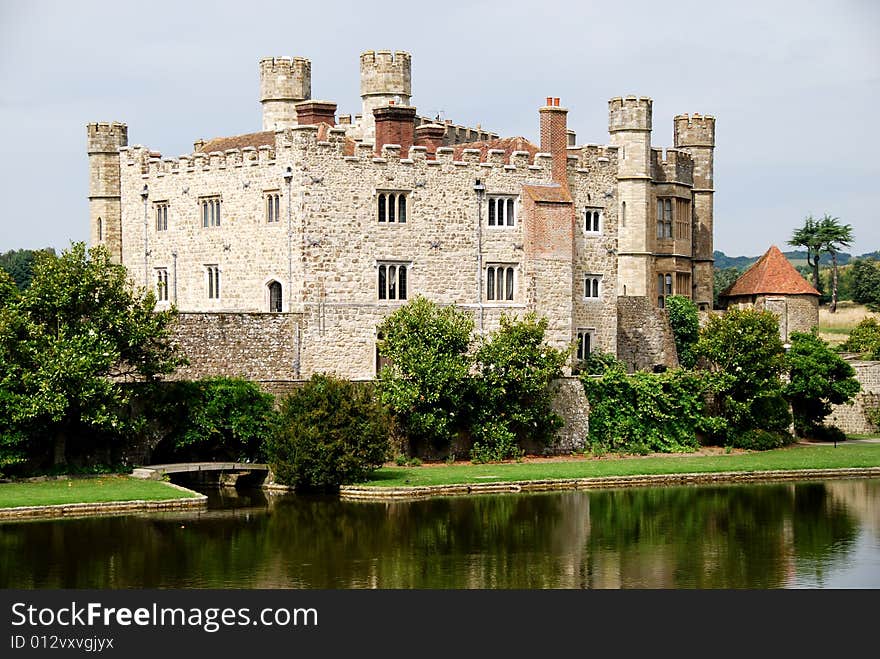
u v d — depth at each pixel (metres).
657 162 97.31
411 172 78.19
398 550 53.47
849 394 85.75
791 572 50.97
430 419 71.19
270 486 66.38
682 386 79.94
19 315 62.59
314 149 75.75
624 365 83.50
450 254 79.31
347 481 65.00
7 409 60.97
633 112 94.25
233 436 68.12
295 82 89.50
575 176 83.94
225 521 57.91
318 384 65.94
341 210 76.50
